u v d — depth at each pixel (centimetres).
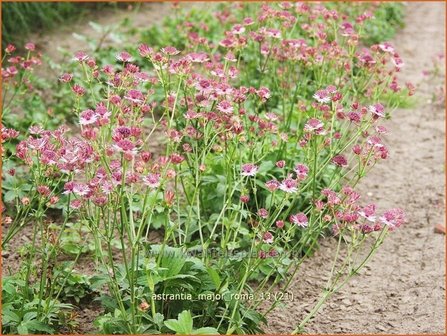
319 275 496
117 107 392
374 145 408
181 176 460
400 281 502
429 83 866
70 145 380
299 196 487
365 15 570
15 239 497
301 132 544
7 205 526
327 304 468
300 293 475
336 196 398
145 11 1002
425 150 703
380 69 569
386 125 749
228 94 431
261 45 591
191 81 435
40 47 825
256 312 405
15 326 387
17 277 434
